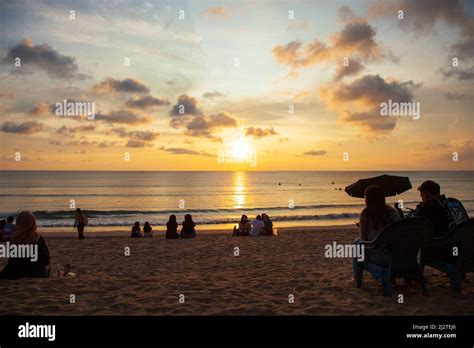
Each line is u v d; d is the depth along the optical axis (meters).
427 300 4.88
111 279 6.30
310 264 8.66
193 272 7.79
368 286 5.68
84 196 59.62
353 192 9.29
